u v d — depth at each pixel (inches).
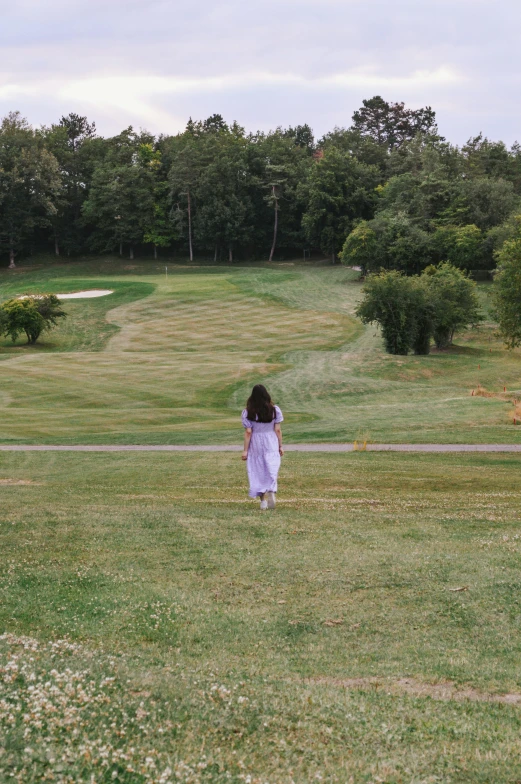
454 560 359.9
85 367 2249.0
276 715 194.2
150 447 1118.4
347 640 266.7
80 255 5610.2
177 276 4692.4
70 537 425.4
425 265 4165.8
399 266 4151.1
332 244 5098.4
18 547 400.8
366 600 307.7
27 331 3127.5
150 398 1888.5
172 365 2311.8
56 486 730.2
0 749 158.2
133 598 311.1
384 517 477.4
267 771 161.3
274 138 5940.0
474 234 4089.6
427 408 1502.2
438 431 1219.2
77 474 840.9
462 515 489.1
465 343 3058.6
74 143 6245.1
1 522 472.7
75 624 281.4
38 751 159.2
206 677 225.8
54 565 362.6
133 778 152.3
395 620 285.0
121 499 601.3
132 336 3186.5
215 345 2992.1
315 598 311.9
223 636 271.1
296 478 740.0
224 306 3695.9
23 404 1775.3
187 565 361.4
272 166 5329.7
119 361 2378.2
